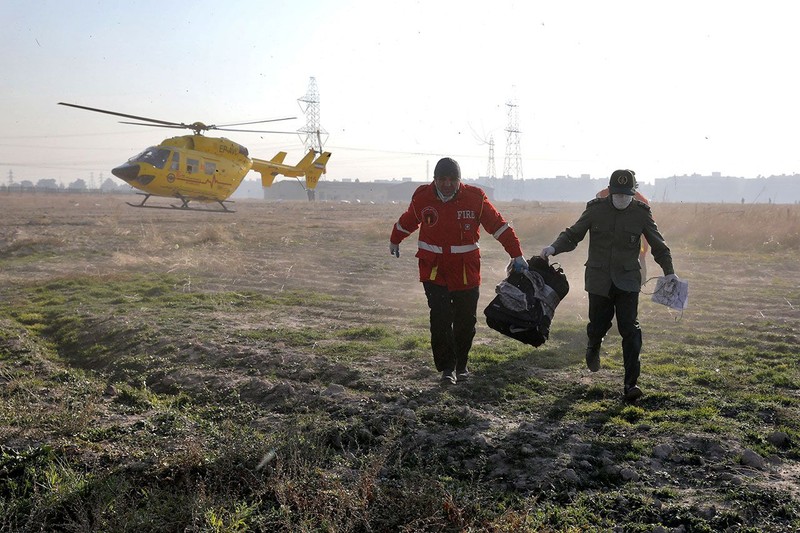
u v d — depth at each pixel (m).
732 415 4.96
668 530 3.37
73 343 7.77
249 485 3.85
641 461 4.13
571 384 5.75
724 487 3.78
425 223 5.69
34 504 3.74
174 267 13.90
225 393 5.68
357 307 9.80
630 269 5.36
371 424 4.73
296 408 5.20
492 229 5.72
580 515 3.52
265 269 14.21
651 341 7.51
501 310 5.55
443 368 5.78
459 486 3.81
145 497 3.79
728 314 9.09
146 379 6.21
